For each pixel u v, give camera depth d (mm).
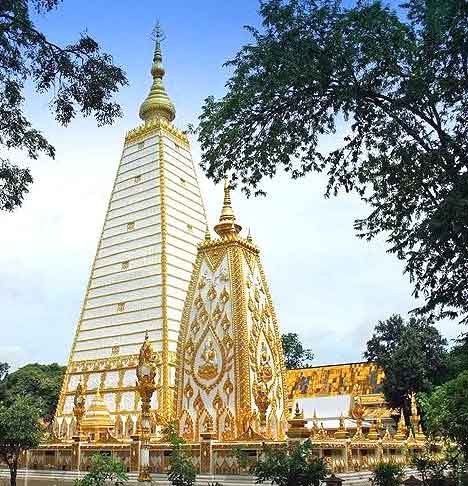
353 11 19578
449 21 18672
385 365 70875
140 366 32250
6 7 16469
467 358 31984
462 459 28562
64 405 52594
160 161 57469
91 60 18297
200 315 38438
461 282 20156
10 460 36500
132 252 54562
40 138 19219
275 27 20000
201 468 30016
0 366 89562
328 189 22984
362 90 19938
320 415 66312
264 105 21016
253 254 40656
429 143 20453
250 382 35406
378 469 26547
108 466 26250
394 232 22719
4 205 19719
